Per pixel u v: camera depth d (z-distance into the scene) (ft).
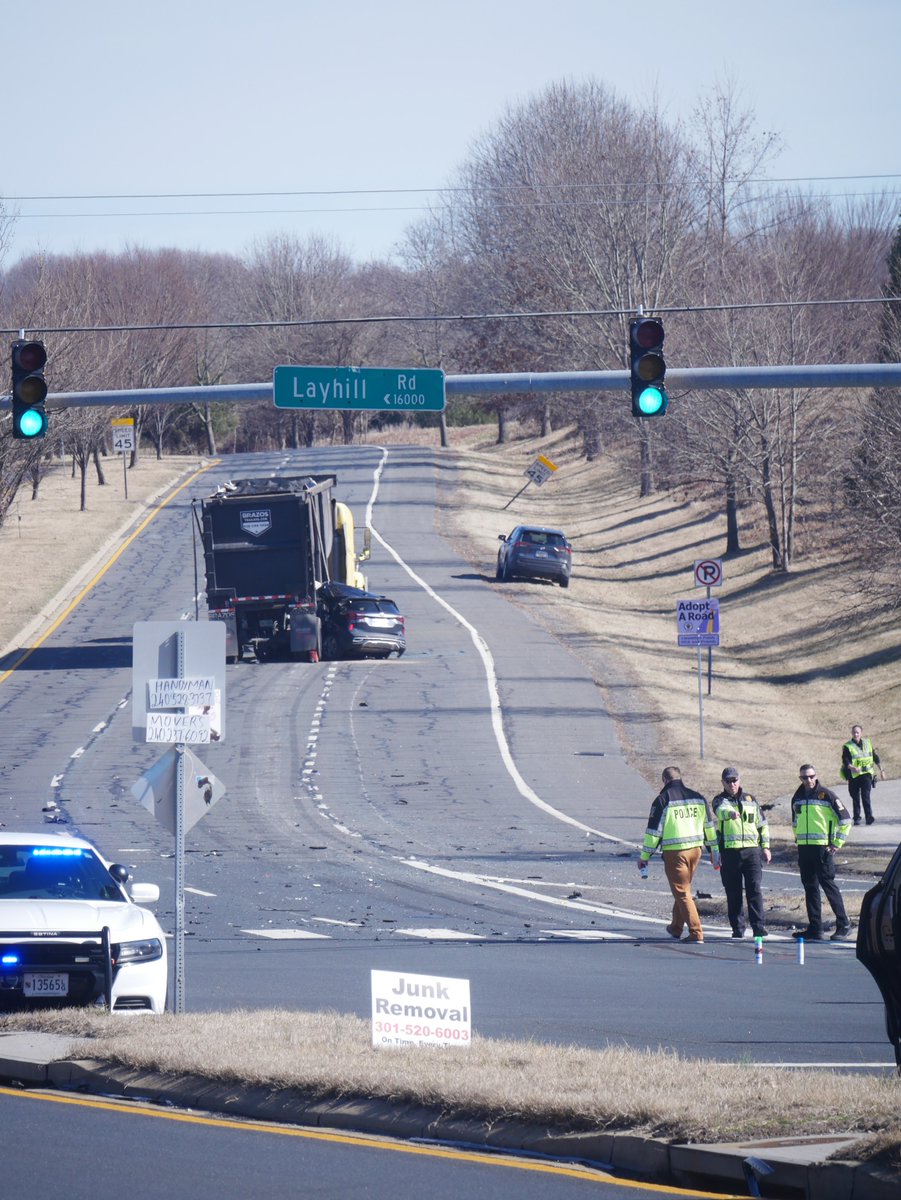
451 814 352.08
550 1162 101.35
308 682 520.83
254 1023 141.38
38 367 239.91
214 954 206.90
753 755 447.01
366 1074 116.26
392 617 563.89
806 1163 89.30
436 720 466.29
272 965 197.36
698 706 509.76
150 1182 96.58
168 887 268.62
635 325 234.58
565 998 173.68
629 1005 169.37
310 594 540.52
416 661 563.48
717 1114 100.27
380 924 235.81
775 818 366.02
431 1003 128.57
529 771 405.18
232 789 378.12
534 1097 106.73
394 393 245.86
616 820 352.49
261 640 557.33
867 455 603.67
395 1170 99.60
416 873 286.87
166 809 154.71
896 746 452.35
